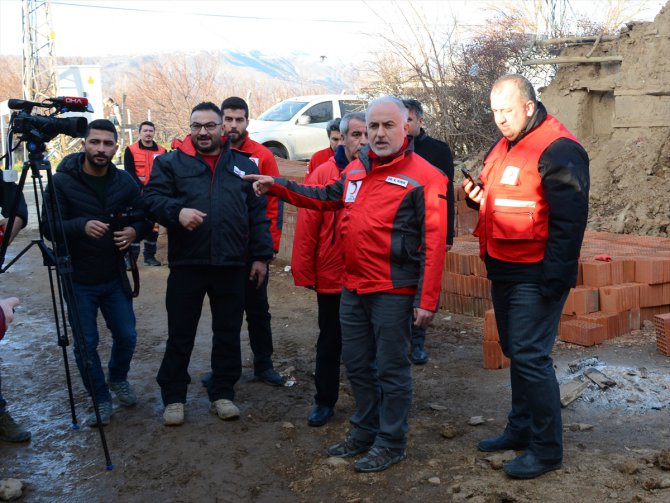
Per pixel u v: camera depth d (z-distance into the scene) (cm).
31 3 3378
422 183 399
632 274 637
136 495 414
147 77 4494
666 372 529
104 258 501
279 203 598
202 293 502
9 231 449
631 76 963
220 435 484
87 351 497
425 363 597
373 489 405
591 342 592
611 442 438
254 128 1620
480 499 382
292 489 412
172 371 503
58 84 3375
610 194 934
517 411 430
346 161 482
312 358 637
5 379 612
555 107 1072
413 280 408
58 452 470
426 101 1329
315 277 479
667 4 941
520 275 395
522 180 388
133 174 1004
